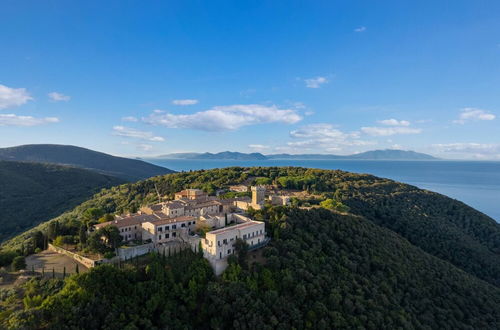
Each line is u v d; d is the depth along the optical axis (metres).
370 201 191.38
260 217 107.94
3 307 62.03
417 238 158.38
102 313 62.22
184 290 72.12
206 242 84.31
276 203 148.00
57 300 60.69
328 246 100.56
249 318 68.31
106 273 68.56
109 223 98.44
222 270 81.81
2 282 72.38
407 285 99.81
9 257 83.31
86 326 59.34
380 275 98.06
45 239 96.62
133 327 61.38
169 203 117.69
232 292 71.88
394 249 116.44
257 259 86.75
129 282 71.00
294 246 92.19
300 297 76.94
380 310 83.38
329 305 78.38
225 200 141.62
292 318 71.81
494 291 117.31
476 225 189.25
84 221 111.06
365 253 104.94
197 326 69.31
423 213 187.62
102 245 85.44
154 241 91.75
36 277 73.19
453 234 167.25
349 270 94.25
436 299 100.31
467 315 98.38
